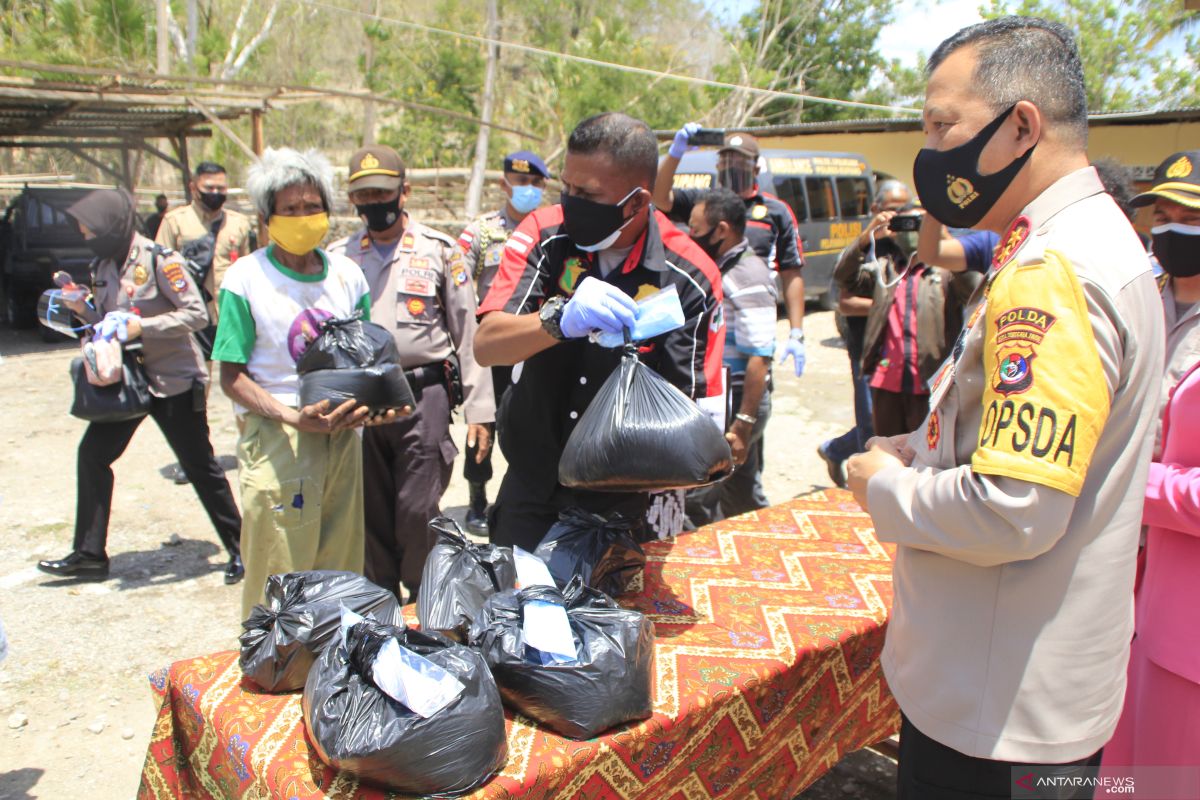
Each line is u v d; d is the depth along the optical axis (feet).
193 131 44.06
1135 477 4.73
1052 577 4.71
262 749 5.50
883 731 8.02
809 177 39.52
